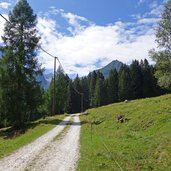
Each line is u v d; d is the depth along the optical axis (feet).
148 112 154.51
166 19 131.64
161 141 86.63
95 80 589.73
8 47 190.60
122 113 182.09
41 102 191.83
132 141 98.32
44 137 117.19
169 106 153.07
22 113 183.21
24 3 193.36
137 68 467.11
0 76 181.37
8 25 190.80
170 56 132.77
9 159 70.38
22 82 184.44
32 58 190.60
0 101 180.24
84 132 137.90
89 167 60.59
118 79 509.76
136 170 56.85
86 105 587.68
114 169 57.67
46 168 60.90
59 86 388.57
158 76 136.56
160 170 56.85
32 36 193.47
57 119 216.95
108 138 116.78
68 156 74.43
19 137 134.00
